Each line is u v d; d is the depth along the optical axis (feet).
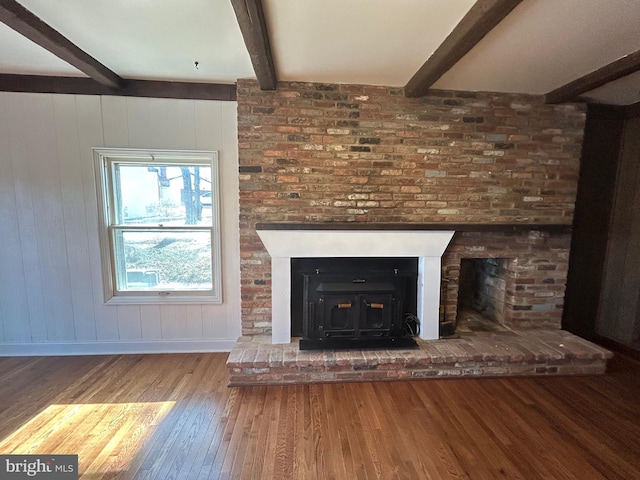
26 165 8.54
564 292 9.50
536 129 8.86
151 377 8.05
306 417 6.53
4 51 7.07
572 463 5.46
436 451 5.67
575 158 9.05
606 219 10.24
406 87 8.25
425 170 8.68
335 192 8.55
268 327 8.95
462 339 8.82
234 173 9.00
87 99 8.46
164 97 8.61
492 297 10.54
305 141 8.37
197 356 9.25
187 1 5.16
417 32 5.87
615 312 10.16
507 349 8.23
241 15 5.01
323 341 8.39
